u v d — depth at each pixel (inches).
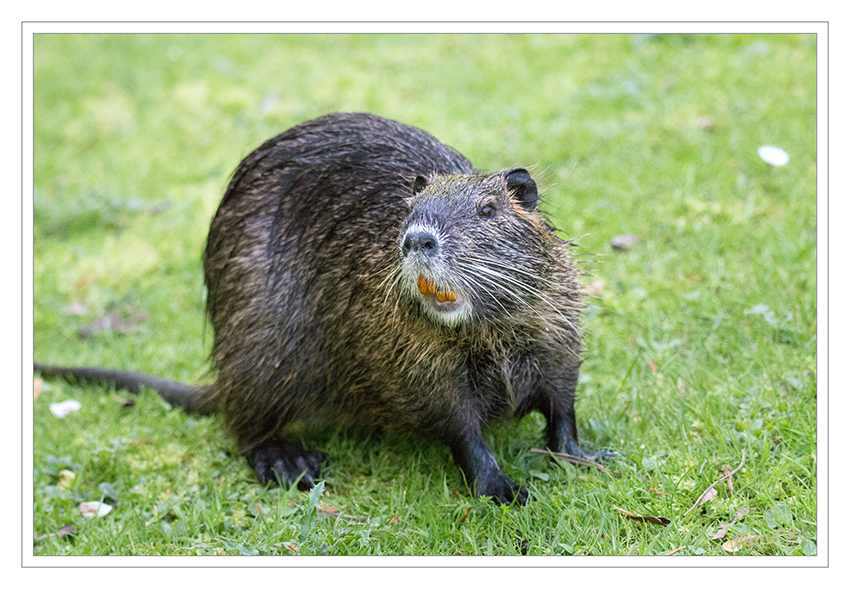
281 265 300.8
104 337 425.7
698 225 402.0
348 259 289.7
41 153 623.5
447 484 287.0
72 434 341.4
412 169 298.0
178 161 590.2
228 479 306.0
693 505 254.7
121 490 305.3
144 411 354.9
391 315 269.4
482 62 628.4
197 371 385.7
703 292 361.4
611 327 353.7
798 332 325.7
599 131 497.7
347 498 288.4
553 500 261.7
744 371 316.2
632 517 254.5
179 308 438.9
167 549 270.1
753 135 459.2
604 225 418.0
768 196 416.8
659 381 319.3
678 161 453.7
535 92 566.9
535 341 265.3
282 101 629.9
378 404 285.4
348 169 301.7
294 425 322.3
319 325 297.3
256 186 310.8
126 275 472.1
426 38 684.7
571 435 284.5
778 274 360.2
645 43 588.7
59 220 541.0
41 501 299.0
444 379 266.8
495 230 246.5
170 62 722.8
